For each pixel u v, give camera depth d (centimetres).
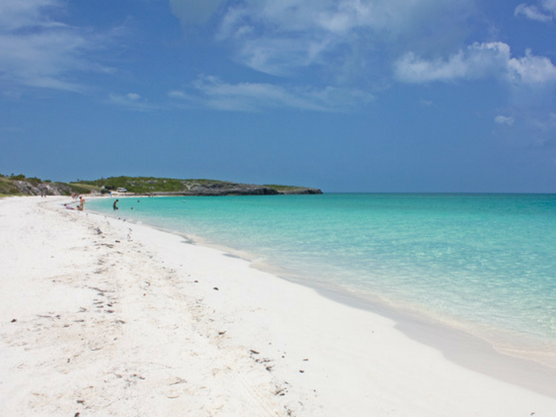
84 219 2803
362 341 665
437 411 452
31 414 371
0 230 1720
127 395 420
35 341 543
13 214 2711
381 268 1302
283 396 461
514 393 504
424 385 517
